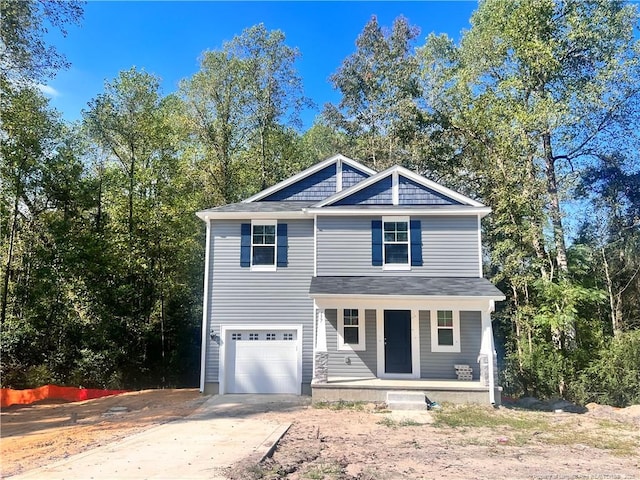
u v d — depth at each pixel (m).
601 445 10.03
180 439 9.47
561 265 21.00
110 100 24.41
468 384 14.41
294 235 17.00
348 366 15.83
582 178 23.75
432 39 30.25
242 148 30.08
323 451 8.77
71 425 12.17
